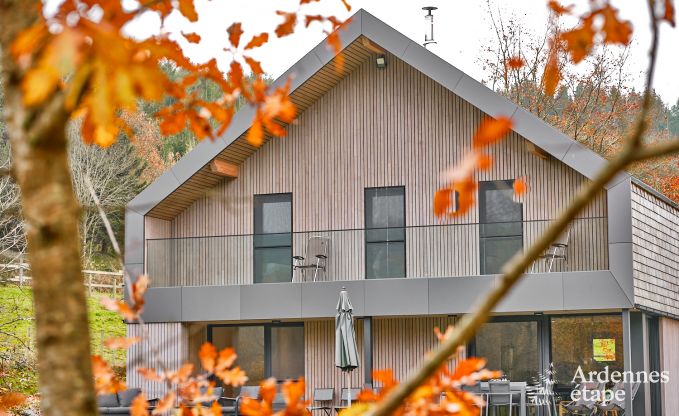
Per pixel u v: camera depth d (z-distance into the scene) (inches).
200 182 863.7
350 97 869.2
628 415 743.7
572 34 96.0
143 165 1510.8
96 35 73.9
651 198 816.9
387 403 77.0
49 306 86.2
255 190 879.7
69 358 86.2
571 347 825.5
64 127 85.4
